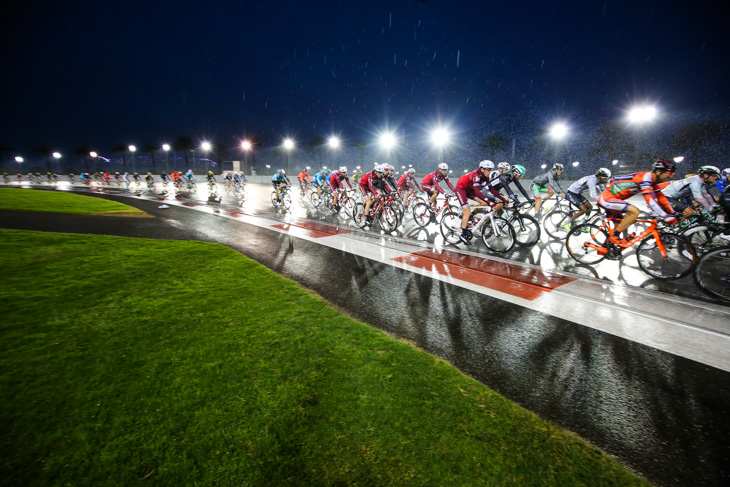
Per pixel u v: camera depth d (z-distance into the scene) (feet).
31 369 8.30
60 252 19.53
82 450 6.00
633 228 20.42
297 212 37.29
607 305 12.25
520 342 9.84
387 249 20.52
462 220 20.18
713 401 7.39
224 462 5.75
